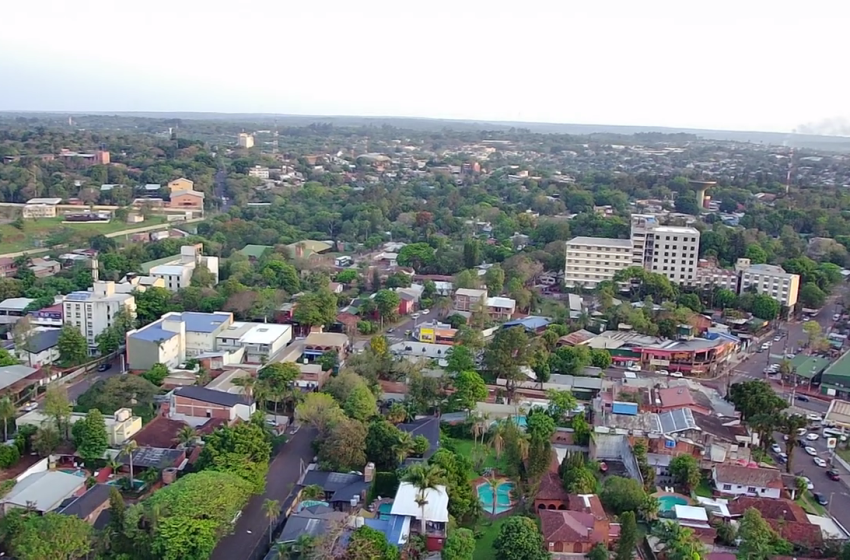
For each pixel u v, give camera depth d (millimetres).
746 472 177875
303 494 166500
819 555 150875
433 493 158125
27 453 185000
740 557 143750
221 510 145125
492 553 151625
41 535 133125
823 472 192875
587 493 167750
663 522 150750
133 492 168500
